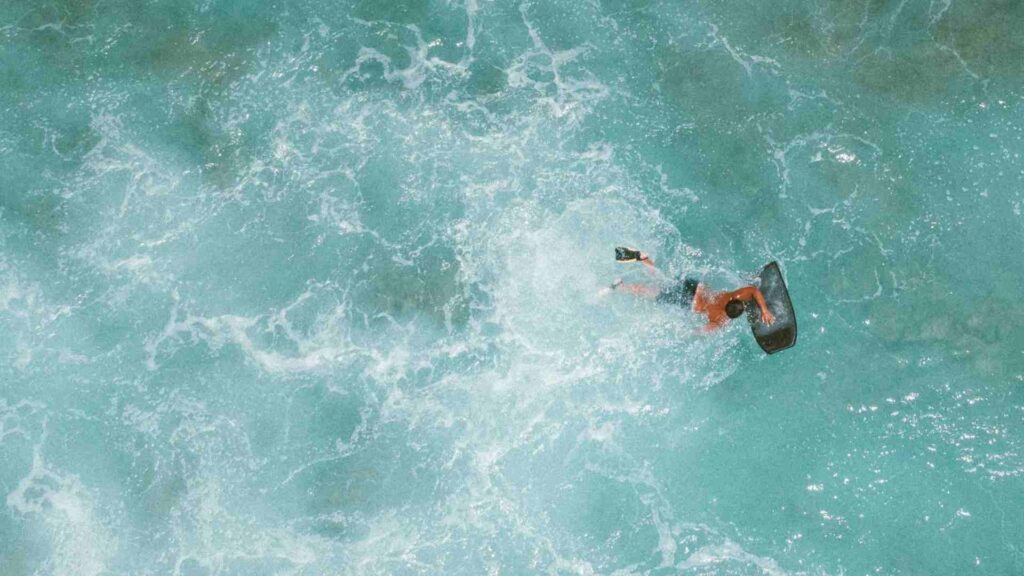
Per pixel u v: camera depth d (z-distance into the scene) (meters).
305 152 13.93
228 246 13.43
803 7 14.48
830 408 12.23
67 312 13.05
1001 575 11.25
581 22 14.76
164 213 13.62
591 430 12.33
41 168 13.87
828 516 11.74
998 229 12.89
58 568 11.83
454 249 13.23
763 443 12.16
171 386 12.63
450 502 12.03
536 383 12.52
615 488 12.07
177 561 11.80
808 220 13.16
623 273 12.84
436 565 11.73
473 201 13.48
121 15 14.88
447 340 12.80
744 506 11.89
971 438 11.89
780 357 12.51
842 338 12.56
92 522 12.01
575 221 13.24
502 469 12.18
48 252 13.38
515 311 12.86
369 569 11.70
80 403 12.55
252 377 12.67
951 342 12.37
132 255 13.39
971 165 13.26
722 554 11.71
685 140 13.78
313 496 12.09
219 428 12.43
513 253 13.14
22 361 12.77
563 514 11.96
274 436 12.38
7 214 13.59
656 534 11.84
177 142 14.03
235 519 11.99
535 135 13.91
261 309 13.07
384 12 14.90
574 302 12.79
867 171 13.38
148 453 12.31
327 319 12.99
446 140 13.93
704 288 12.20
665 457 12.20
